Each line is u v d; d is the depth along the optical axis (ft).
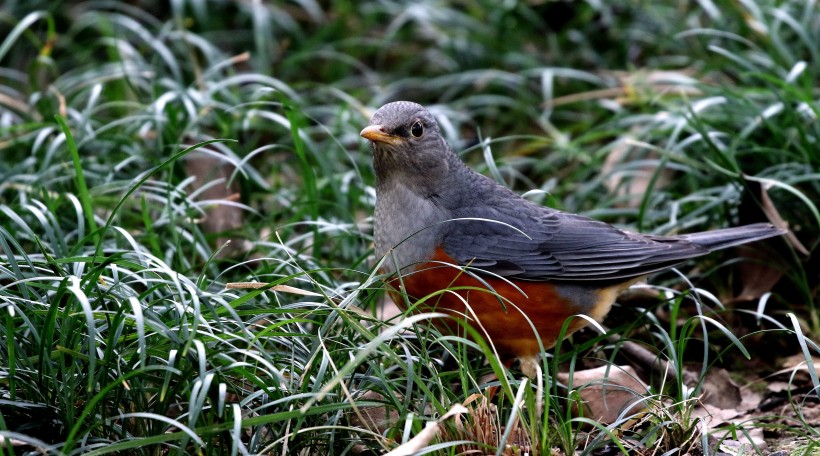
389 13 52.54
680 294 28.76
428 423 20.71
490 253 28.96
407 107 29.27
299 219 35.06
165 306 26.00
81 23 46.98
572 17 49.60
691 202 36.55
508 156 43.96
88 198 28.30
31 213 31.86
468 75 45.83
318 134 45.75
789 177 35.09
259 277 29.32
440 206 29.19
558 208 33.37
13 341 21.66
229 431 21.56
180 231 32.01
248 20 51.01
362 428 22.88
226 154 36.42
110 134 37.88
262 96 40.40
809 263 33.71
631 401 25.80
